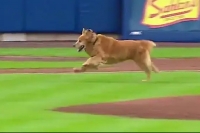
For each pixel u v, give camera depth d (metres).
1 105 25.39
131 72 36.41
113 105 25.61
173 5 58.28
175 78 34.00
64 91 28.92
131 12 58.12
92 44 32.34
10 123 21.72
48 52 49.78
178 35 58.47
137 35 58.19
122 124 21.53
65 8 58.56
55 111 24.22
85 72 36.31
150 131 20.34
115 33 59.53
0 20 58.00
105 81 32.41
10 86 30.30
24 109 24.55
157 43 57.38
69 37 59.47
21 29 58.47
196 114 23.95
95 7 58.84
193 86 30.91
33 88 29.67
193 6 58.41
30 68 38.78
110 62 32.56
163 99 27.12
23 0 58.12
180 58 45.81
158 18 58.41
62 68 38.94
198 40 58.50
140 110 24.62
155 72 33.62
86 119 22.48
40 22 58.50
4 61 43.12
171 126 21.33
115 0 59.06
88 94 28.16
